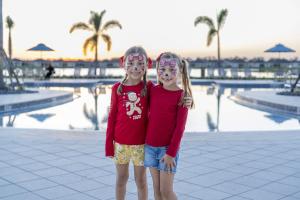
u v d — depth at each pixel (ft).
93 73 89.92
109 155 9.96
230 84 66.74
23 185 13.34
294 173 15.03
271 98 41.93
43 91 48.75
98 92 55.36
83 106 39.88
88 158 17.03
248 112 36.65
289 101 38.81
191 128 29.17
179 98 9.14
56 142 20.22
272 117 33.91
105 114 34.94
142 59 9.48
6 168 15.39
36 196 12.27
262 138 21.67
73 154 17.74
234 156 17.63
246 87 65.82
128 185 13.35
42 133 22.63
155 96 9.36
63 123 30.45
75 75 86.17
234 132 23.43
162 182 9.24
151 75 64.90
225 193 12.71
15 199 11.99
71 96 47.83
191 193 12.67
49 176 14.38
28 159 16.83
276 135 22.57
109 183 13.60
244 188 13.21
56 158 17.02
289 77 72.90
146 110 9.64
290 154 18.11
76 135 22.13
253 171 15.26
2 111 33.76
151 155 9.37
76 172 14.92
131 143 9.68
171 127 9.20
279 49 86.43
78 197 12.21
